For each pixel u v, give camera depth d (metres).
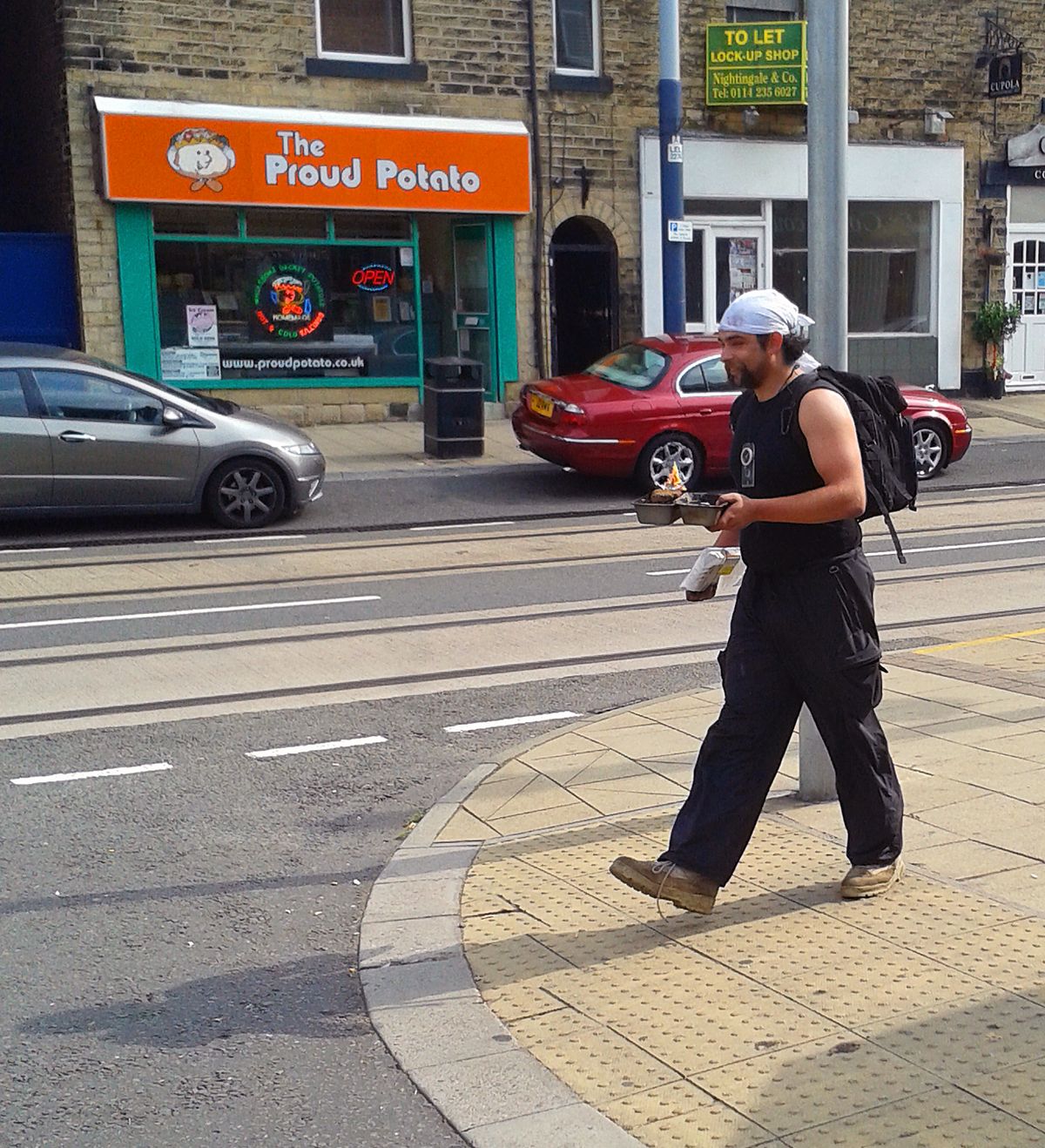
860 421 4.30
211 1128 3.61
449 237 20.83
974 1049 3.66
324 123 18.92
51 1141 3.56
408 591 10.55
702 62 21.48
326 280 19.64
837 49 5.38
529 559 11.89
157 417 13.19
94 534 13.18
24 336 18.30
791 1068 3.61
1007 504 14.62
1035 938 4.31
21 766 6.62
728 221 22.09
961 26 23.16
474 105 20.06
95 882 5.29
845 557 4.37
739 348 4.32
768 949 4.33
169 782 6.41
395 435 19.12
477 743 6.98
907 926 4.43
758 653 4.46
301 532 13.34
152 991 4.40
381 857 5.54
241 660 8.54
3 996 4.38
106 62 18.09
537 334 20.84
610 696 7.77
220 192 18.48
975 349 24.08
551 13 20.38
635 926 4.57
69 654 8.67
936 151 23.27
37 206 19.89
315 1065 3.91
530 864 5.20
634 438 15.09
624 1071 3.67
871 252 23.27
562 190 20.73
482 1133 3.46
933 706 6.96
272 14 18.81
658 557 11.99
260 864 5.47
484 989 4.20
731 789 4.41
